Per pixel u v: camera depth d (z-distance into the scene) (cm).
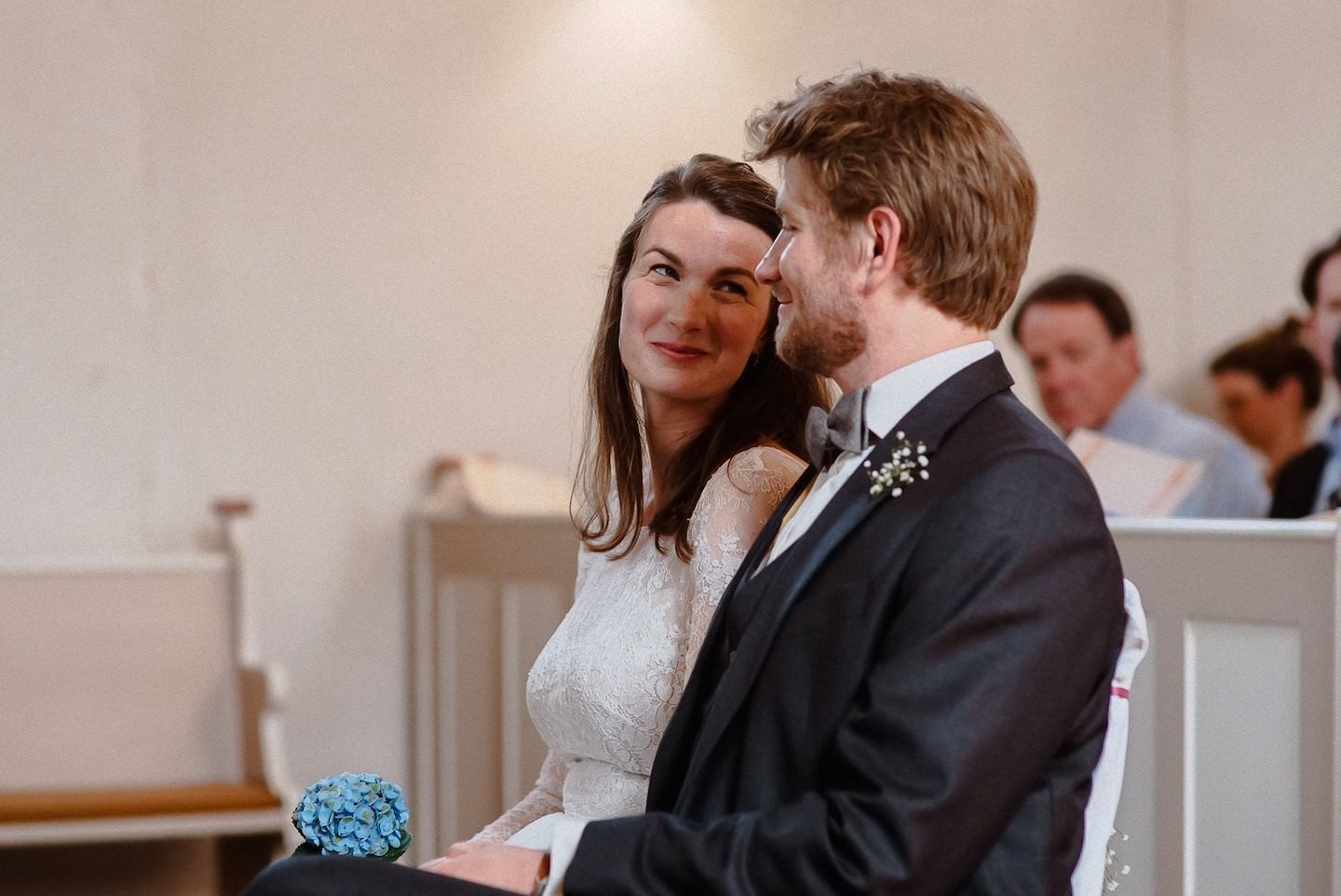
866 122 165
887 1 598
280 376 502
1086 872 163
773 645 162
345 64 512
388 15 518
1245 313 648
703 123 559
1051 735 149
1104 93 646
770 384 212
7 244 477
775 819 149
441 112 523
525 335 532
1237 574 232
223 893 459
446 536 477
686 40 558
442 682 479
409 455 516
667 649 196
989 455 158
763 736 160
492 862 169
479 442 524
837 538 161
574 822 162
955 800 143
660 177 216
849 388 172
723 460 205
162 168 492
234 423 497
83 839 404
